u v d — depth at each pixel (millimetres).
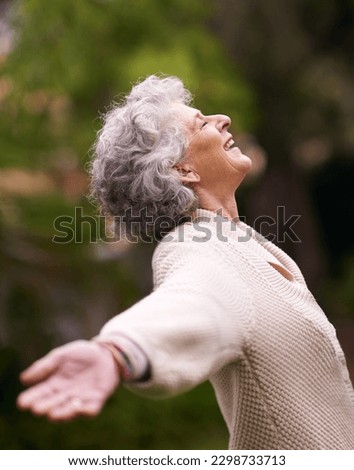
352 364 11133
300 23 11008
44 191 8250
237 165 2775
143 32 8648
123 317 1922
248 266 2416
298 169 13242
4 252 7703
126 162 2729
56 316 7867
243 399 2383
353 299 13359
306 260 13727
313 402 2416
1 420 7766
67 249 7824
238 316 2184
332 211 15656
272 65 10844
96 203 3135
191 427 8336
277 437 2385
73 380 1694
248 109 9125
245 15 10461
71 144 8461
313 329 2449
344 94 11312
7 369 7777
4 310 7715
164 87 2852
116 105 3119
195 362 1958
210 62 8953
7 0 9500
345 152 12961
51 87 8320
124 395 8258
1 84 8594
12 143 8414
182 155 2736
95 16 8375
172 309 1982
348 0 11133
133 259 9195
